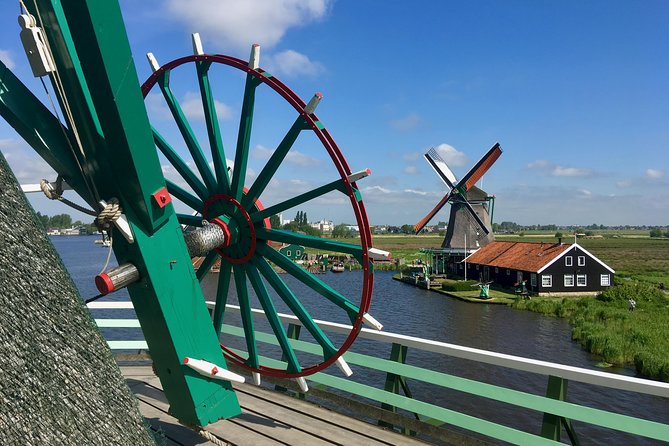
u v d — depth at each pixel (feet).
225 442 13.98
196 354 12.28
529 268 131.23
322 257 251.19
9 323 6.56
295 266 16.29
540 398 11.84
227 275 17.57
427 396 49.60
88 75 9.48
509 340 80.02
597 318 92.73
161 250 11.35
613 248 369.71
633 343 69.92
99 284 10.64
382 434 14.64
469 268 168.04
